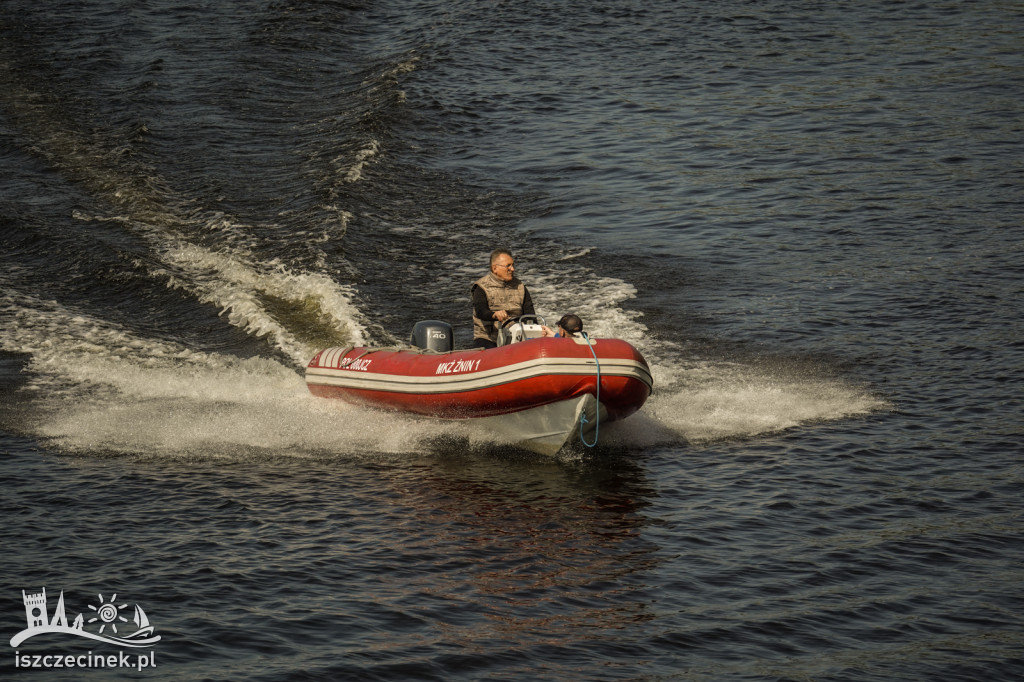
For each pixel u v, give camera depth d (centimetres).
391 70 6231
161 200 4416
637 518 2031
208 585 1725
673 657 1529
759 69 6197
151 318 3359
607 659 1523
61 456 2331
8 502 2064
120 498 2102
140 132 5219
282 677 1458
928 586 1725
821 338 3075
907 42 6525
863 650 1545
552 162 4972
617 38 6925
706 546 1894
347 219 4153
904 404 2591
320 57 6688
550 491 2189
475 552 1878
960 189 4306
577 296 3500
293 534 1944
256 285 3594
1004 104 5347
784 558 1834
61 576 1750
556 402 2322
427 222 4262
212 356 3053
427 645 1553
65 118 5531
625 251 3906
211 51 6688
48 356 2988
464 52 6650
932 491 2100
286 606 1662
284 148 5131
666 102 5734
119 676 1458
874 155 4778
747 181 4575
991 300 3262
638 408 2420
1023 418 2455
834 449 2347
